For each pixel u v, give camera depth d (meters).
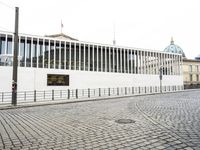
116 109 12.58
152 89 42.50
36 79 29.39
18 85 27.88
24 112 12.67
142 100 19.03
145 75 42.03
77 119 9.28
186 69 67.62
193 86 55.12
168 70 47.09
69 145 5.31
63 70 31.94
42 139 5.93
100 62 36.84
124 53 40.06
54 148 5.07
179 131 6.58
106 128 7.24
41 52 31.11
